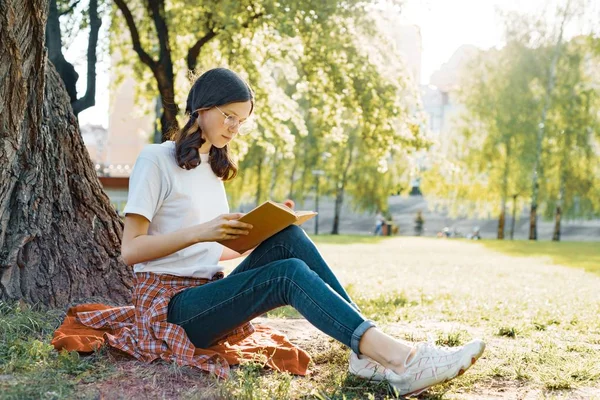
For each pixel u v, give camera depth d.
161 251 2.89
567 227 44.88
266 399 2.66
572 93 29.20
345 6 11.58
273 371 3.09
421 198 47.56
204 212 3.10
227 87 2.99
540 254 19.92
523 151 29.81
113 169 37.38
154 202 2.98
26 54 3.85
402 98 13.55
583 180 30.17
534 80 29.80
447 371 2.65
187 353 2.94
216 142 3.06
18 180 4.09
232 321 2.95
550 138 29.91
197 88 3.04
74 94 8.65
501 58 29.88
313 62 12.32
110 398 2.55
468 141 30.77
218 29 11.70
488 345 4.03
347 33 12.24
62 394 2.55
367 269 12.06
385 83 12.77
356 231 46.78
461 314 5.61
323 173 33.78
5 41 3.64
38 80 4.03
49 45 8.44
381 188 34.12
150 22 13.01
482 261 15.80
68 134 4.36
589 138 29.64
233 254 3.38
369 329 2.72
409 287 8.39
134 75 14.73
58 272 4.17
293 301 2.80
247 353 3.14
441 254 18.56
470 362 2.64
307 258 3.01
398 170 33.22
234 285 2.90
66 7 10.95
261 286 2.84
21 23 3.73
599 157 29.83
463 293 7.80
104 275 4.38
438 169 15.84
